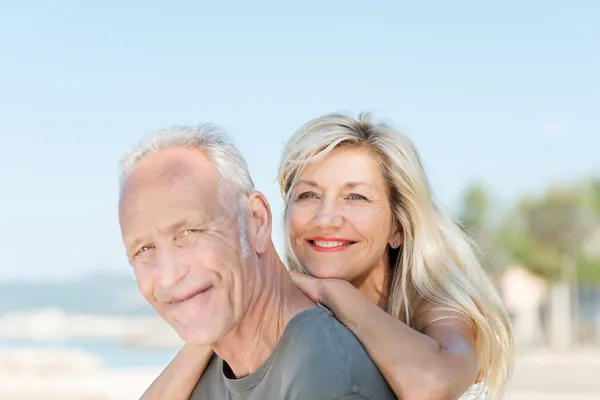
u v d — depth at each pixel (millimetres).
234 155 2100
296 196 3078
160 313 2059
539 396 14414
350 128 3051
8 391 16828
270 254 2150
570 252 37125
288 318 2131
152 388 2414
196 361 2369
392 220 3148
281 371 2023
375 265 3098
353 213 2996
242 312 2043
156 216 1987
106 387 17188
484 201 37844
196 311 1992
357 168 3012
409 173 3072
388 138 3062
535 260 36812
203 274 1991
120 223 2047
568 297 35094
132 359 31781
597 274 36719
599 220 37594
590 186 37969
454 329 2871
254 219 2117
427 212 3111
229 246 2021
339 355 2004
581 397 14242
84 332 48562
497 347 3102
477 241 3428
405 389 2260
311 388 1951
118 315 67875
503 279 35562
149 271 2023
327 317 2104
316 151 3045
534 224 37500
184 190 1993
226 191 2049
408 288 3146
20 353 25594
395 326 2406
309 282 2539
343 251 2992
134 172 2041
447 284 3078
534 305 34906
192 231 2002
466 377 2486
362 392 1968
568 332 34531
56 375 21219
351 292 2480
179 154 2037
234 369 2166
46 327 46375
